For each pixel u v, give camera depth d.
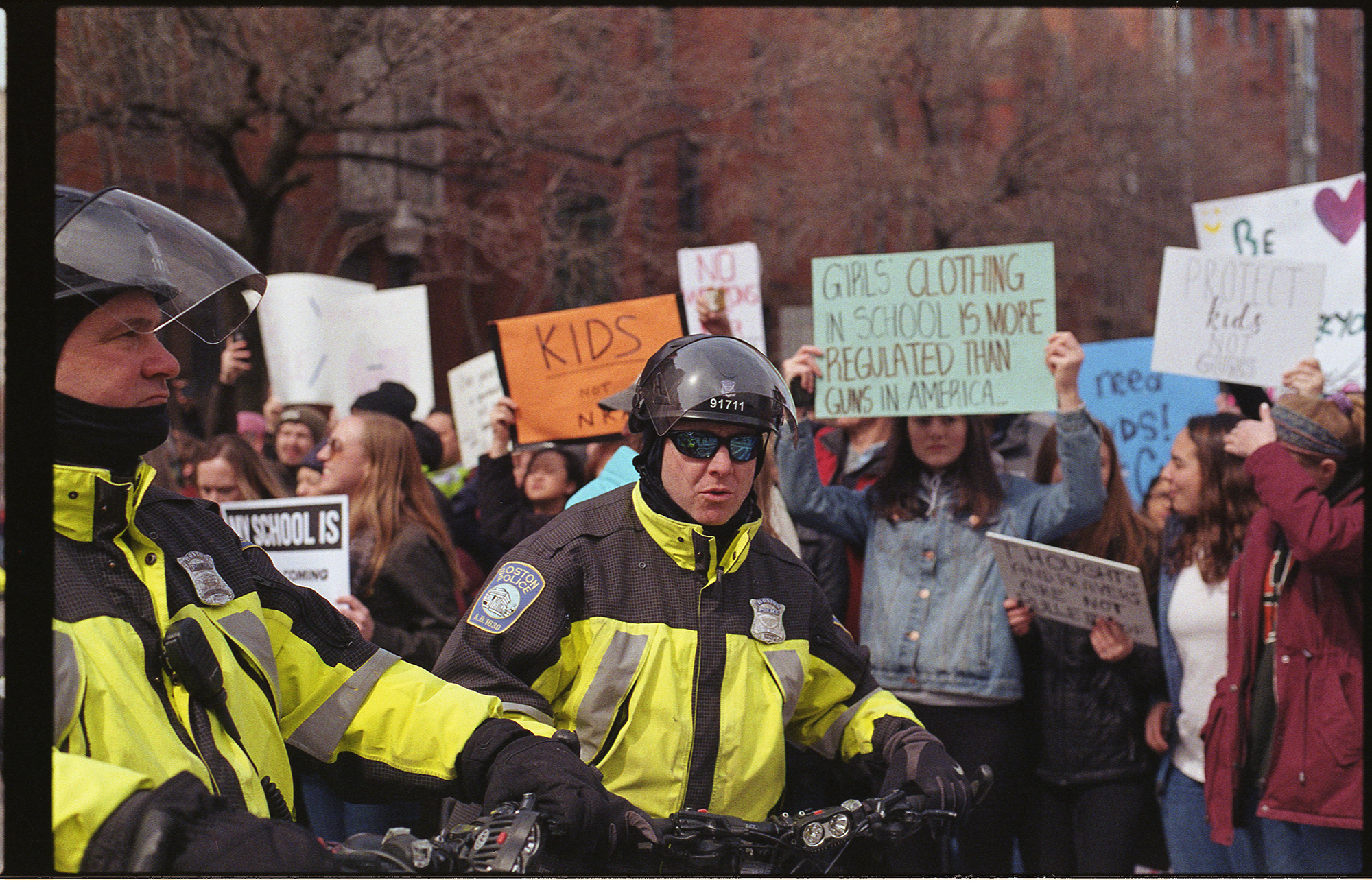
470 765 1.77
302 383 5.12
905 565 3.77
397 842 1.56
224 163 10.61
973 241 16.11
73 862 1.39
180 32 10.27
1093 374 4.62
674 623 2.10
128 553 1.61
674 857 1.79
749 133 17.59
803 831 1.82
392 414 4.66
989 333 3.80
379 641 3.63
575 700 2.10
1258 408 4.10
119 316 1.60
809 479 3.84
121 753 1.49
